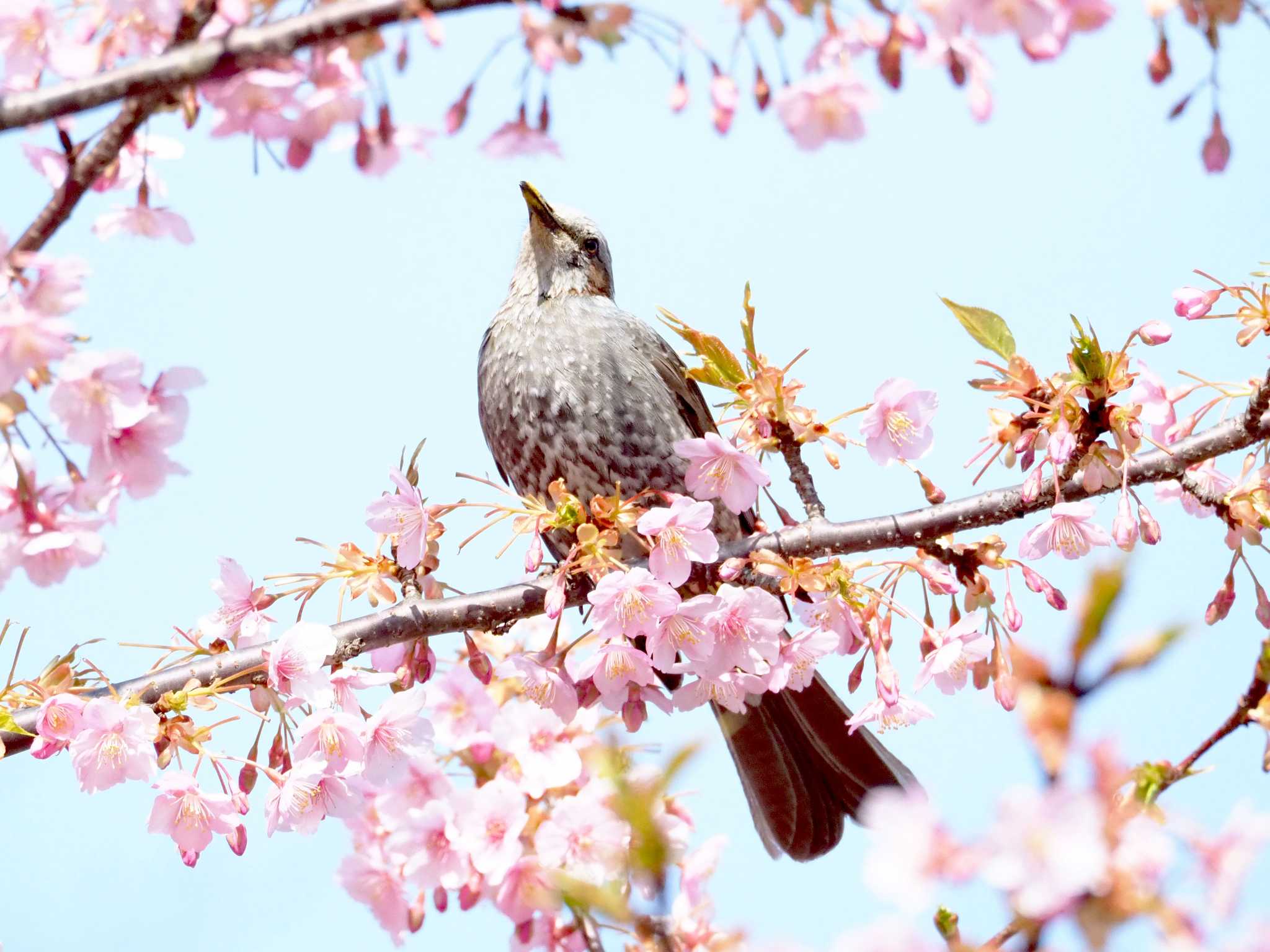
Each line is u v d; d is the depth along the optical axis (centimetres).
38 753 740
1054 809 290
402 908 719
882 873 298
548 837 630
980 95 496
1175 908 317
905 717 788
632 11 482
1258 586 847
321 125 521
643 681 809
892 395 834
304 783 732
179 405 555
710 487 850
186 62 492
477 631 895
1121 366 815
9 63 544
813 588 809
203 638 851
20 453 540
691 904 643
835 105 497
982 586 821
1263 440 866
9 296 511
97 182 613
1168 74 503
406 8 486
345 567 862
